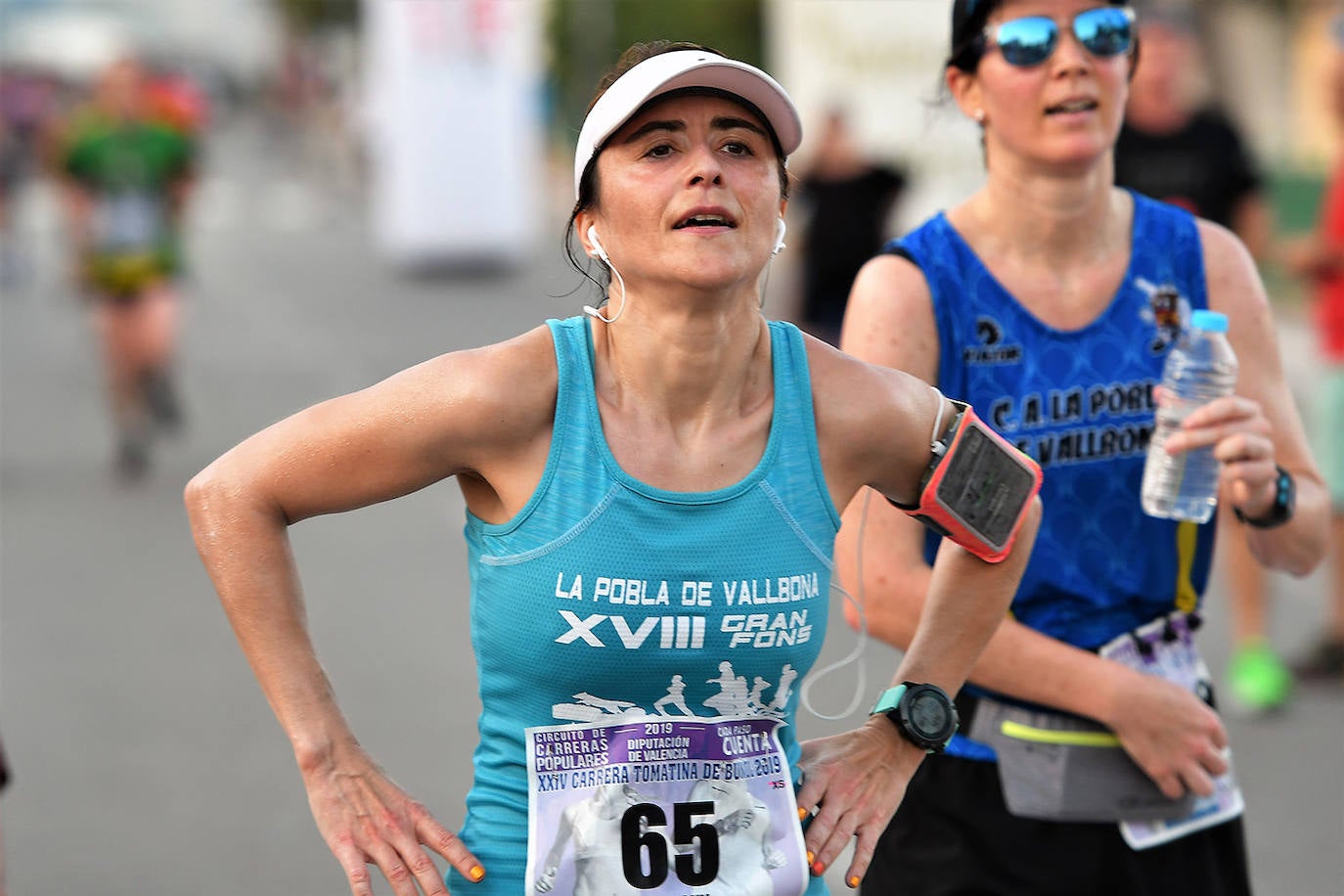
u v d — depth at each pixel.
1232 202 10.99
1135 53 5.00
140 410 16.44
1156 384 4.93
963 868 4.93
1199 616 5.06
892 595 4.79
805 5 23.61
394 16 33.22
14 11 88.31
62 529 14.08
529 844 3.77
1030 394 4.89
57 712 9.59
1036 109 4.85
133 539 13.73
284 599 3.75
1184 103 11.17
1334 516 10.30
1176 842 4.93
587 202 3.73
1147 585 4.95
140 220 16.36
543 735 3.78
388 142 34.16
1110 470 4.93
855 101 22.19
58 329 27.47
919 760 4.12
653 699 3.76
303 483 3.71
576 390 3.68
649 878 3.77
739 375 3.73
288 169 68.00
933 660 4.19
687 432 3.73
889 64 21.75
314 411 3.73
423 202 33.53
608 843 3.76
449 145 33.41
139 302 16.25
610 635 3.65
